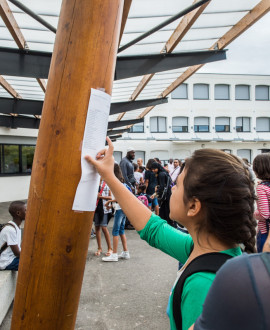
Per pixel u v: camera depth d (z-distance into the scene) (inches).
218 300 21.8
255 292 20.5
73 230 45.3
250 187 33.9
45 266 44.9
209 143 1196.5
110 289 157.8
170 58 223.8
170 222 254.8
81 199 45.4
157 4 157.8
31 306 45.3
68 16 45.7
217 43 220.5
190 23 167.0
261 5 160.2
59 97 44.9
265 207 110.7
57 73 45.6
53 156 44.8
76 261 46.6
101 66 45.4
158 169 268.5
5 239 134.5
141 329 118.6
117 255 209.2
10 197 524.1
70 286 46.6
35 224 45.3
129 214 51.5
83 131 44.7
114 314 130.8
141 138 1108.5
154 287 160.1
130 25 182.9
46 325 45.6
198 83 1208.8
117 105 368.8
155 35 195.3
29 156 563.8
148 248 238.1
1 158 514.9
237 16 178.2
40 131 47.0
